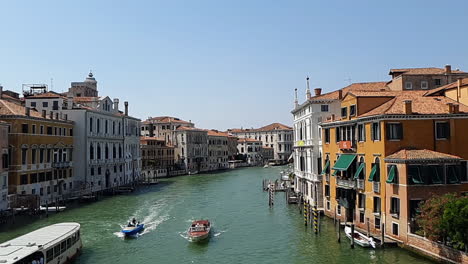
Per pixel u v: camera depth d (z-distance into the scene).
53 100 54.22
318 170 38.22
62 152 50.94
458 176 23.80
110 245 28.70
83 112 54.44
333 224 32.56
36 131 44.34
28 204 39.69
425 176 23.55
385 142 25.42
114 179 64.50
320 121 39.41
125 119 69.81
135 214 40.62
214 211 41.97
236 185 68.31
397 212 24.45
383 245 24.47
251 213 40.31
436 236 21.08
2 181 37.59
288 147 145.38
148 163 86.56
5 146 38.31
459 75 40.81
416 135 25.48
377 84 44.44
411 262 22.03
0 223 34.72
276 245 27.89
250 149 138.00
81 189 52.59
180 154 100.38
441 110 26.16
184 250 27.39
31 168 43.09
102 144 59.91
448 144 25.62
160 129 112.62
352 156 29.56
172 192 59.25
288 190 49.97
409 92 32.22
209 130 123.94
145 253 26.75
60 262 23.23
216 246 28.23
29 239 22.98
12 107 42.72
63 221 36.78
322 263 23.36
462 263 19.62
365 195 27.86
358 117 28.80
